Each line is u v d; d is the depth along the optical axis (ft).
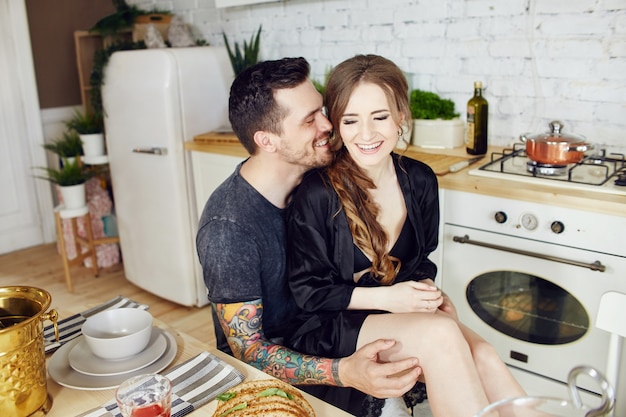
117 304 4.52
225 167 9.14
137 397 2.93
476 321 7.02
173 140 9.50
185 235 9.95
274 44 10.65
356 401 4.75
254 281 4.60
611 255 5.80
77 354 3.76
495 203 6.45
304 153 4.73
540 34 7.67
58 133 13.74
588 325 6.14
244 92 4.58
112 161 10.74
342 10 9.53
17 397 3.02
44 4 12.98
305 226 4.70
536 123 8.00
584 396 6.30
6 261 12.91
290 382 4.29
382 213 4.96
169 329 4.12
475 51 8.29
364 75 4.41
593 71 7.37
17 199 13.44
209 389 3.35
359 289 4.66
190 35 10.78
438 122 8.30
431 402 3.92
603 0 7.08
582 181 6.27
